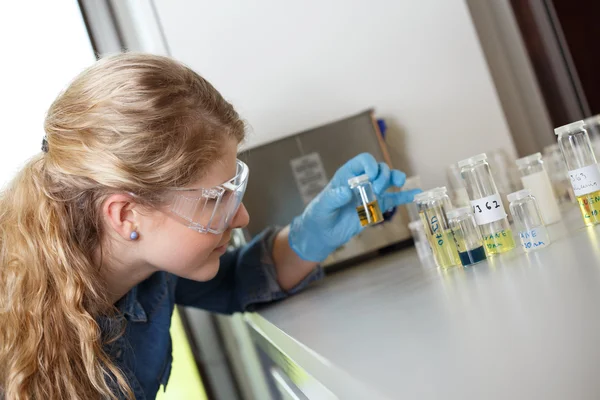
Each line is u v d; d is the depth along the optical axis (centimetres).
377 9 209
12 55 199
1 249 113
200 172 109
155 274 147
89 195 109
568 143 117
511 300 79
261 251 166
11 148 199
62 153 108
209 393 214
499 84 251
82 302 110
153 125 105
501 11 251
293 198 191
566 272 84
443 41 212
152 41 200
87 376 109
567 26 240
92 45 200
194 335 214
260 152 192
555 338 57
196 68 200
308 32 205
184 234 112
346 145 194
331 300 135
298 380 104
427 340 74
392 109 209
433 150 211
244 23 202
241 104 202
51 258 109
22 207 112
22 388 103
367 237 190
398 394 56
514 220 116
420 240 155
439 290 105
